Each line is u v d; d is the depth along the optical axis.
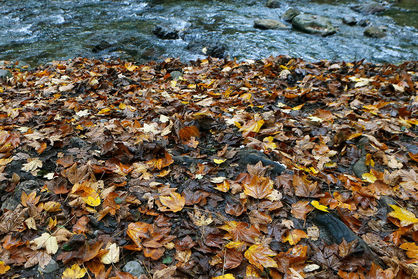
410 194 2.46
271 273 1.83
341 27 10.12
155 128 3.23
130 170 2.59
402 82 4.53
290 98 4.23
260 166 2.54
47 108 3.87
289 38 9.27
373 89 4.40
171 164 2.69
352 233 2.05
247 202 2.32
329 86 4.51
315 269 1.87
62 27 9.80
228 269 1.85
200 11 11.60
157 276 1.76
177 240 2.01
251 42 8.92
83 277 1.79
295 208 2.27
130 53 8.01
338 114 3.66
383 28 9.85
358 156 2.90
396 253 1.99
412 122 3.41
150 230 2.04
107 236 2.00
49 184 2.31
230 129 3.29
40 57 7.63
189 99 4.12
